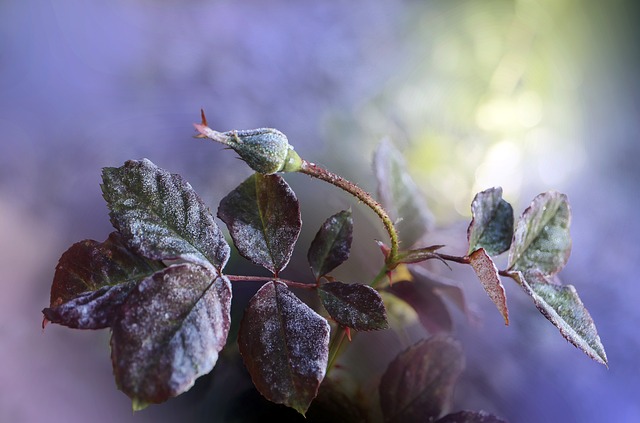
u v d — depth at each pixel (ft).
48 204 1.39
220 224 1.24
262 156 0.82
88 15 1.89
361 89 1.84
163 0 1.97
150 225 0.82
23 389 1.06
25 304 1.20
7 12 1.86
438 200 1.56
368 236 1.10
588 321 0.88
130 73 1.81
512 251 0.90
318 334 0.81
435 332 1.01
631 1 2.17
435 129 1.77
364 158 1.60
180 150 1.58
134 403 0.74
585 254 1.54
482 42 2.03
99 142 1.58
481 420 0.92
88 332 1.13
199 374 0.76
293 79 1.84
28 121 1.63
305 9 2.05
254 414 0.93
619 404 1.20
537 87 1.98
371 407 0.94
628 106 1.99
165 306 0.78
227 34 1.93
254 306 0.83
